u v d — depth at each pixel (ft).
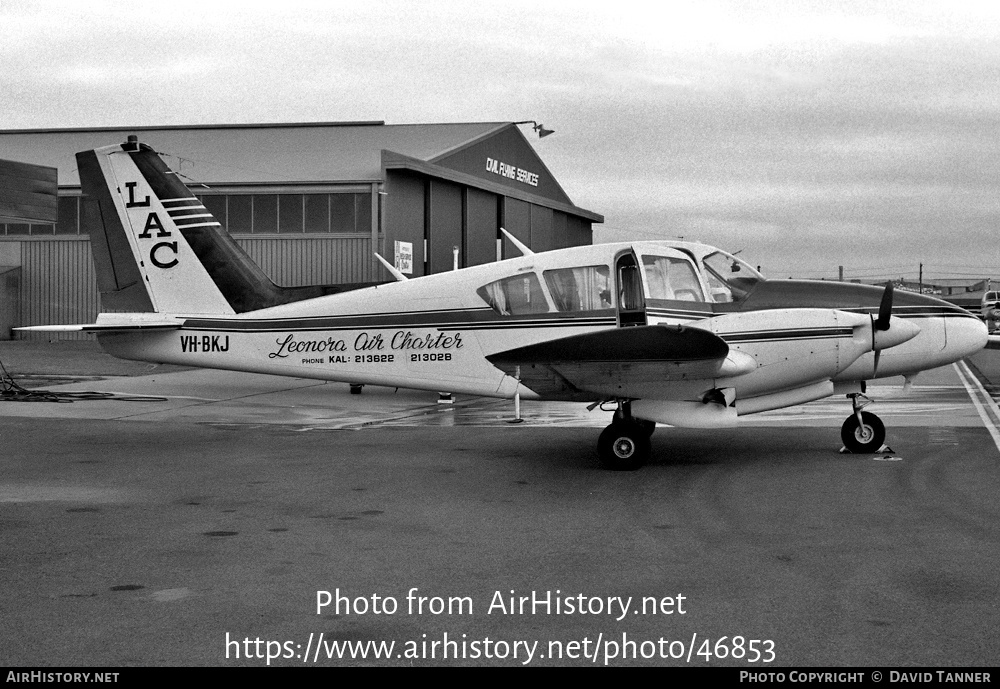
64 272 96.78
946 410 43.62
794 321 29.66
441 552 18.69
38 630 14.20
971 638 13.69
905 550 18.54
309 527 20.92
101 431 37.65
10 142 111.86
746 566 17.51
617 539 19.67
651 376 27.91
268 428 38.70
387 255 89.86
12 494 24.81
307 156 100.78
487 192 109.50
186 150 105.40
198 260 36.55
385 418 42.27
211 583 16.58
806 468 28.22
